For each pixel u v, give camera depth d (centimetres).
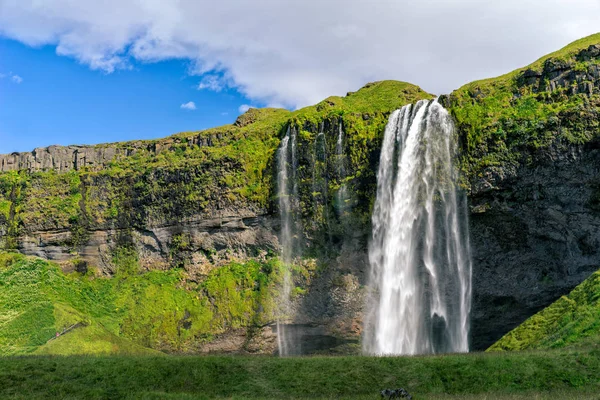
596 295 6169
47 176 12631
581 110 7525
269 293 9819
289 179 10075
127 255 11419
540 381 4859
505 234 8175
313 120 10006
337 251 9675
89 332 9088
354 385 5206
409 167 8788
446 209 8388
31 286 10425
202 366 5669
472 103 8556
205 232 10775
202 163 10944
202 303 10206
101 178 12025
